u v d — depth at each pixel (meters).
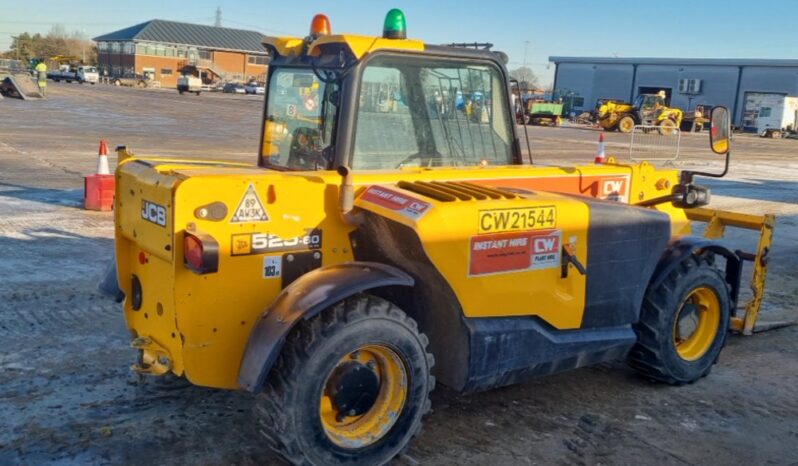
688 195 5.21
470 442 4.12
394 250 3.79
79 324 5.68
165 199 3.45
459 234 3.68
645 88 63.41
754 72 56.75
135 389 4.58
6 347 5.15
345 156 3.99
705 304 5.11
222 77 91.12
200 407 4.38
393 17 4.17
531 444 4.13
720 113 4.94
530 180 4.64
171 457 3.81
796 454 4.18
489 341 3.89
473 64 4.46
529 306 4.04
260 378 3.30
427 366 3.74
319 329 3.40
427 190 3.89
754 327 6.23
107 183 10.12
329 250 3.81
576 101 62.78
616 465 3.95
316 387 3.41
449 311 3.86
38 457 3.75
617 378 5.14
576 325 4.30
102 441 3.94
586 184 4.98
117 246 4.02
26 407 4.28
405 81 4.19
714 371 5.36
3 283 6.59
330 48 4.06
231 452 3.88
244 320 3.60
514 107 4.77
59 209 10.09
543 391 4.86
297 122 4.30
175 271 3.42
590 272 4.28
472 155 4.59
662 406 4.72
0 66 68.75
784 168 23.25
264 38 4.50
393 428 3.70
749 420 4.58
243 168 4.17
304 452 3.43
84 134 21.30
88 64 102.06
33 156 15.73
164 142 20.39
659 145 19.09
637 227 4.43
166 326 3.67
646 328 4.79
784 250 10.00
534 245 3.99
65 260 7.49
